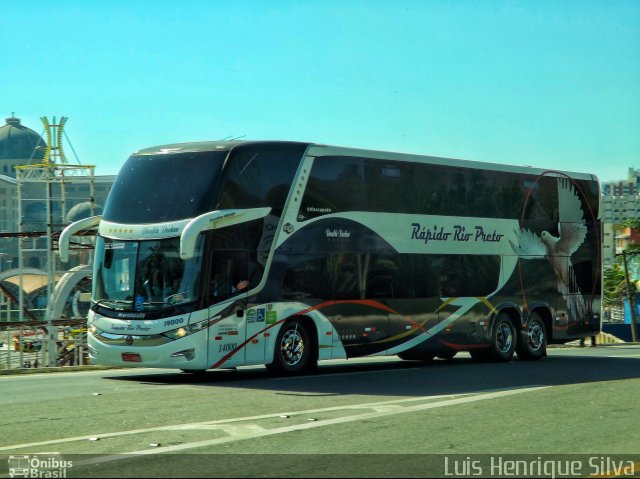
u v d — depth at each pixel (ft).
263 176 55.72
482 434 32.17
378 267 62.39
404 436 31.50
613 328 221.05
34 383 52.49
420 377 55.98
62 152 126.11
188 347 51.90
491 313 71.15
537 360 75.05
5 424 34.17
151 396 43.98
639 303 264.93
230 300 53.57
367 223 61.82
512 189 73.67
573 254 78.89
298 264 57.36
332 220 59.57
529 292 74.54
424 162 66.49
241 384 51.21
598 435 32.22
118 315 53.62
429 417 36.40
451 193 68.33
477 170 70.74
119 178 57.00
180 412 37.76
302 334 58.18
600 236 81.92
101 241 55.72
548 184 77.20
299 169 57.77
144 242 53.93
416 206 65.51
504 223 72.59
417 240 65.36
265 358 55.62
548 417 36.70
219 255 53.21
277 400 42.47
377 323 62.13
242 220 54.29
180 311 52.19
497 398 43.39
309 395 44.80
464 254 69.05
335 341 59.36
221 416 36.47
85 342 87.92
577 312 78.95
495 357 71.92
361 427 33.42
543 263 75.92
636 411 38.73
